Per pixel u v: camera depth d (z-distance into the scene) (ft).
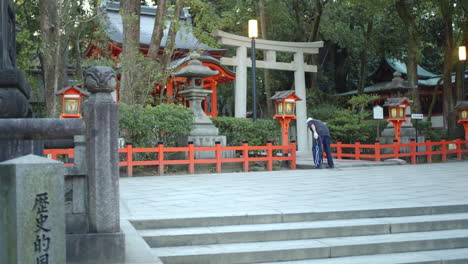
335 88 120.78
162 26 49.88
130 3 48.11
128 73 47.19
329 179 35.50
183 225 18.70
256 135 51.60
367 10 82.43
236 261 16.38
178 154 45.06
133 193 27.27
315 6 87.10
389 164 51.80
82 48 81.97
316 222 19.74
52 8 51.24
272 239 18.17
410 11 85.10
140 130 41.32
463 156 63.57
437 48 113.29
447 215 21.44
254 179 36.01
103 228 14.26
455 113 72.18
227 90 111.96
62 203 10.44
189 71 44.70
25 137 14.11
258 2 89.97
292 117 51.11
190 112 44.75
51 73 52.06
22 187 9.80
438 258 17.25
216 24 53.11
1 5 16.81
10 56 18.65
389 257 17.42
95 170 14.28
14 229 9.74
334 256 17.37
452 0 70.74
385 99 112.68
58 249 10.30
